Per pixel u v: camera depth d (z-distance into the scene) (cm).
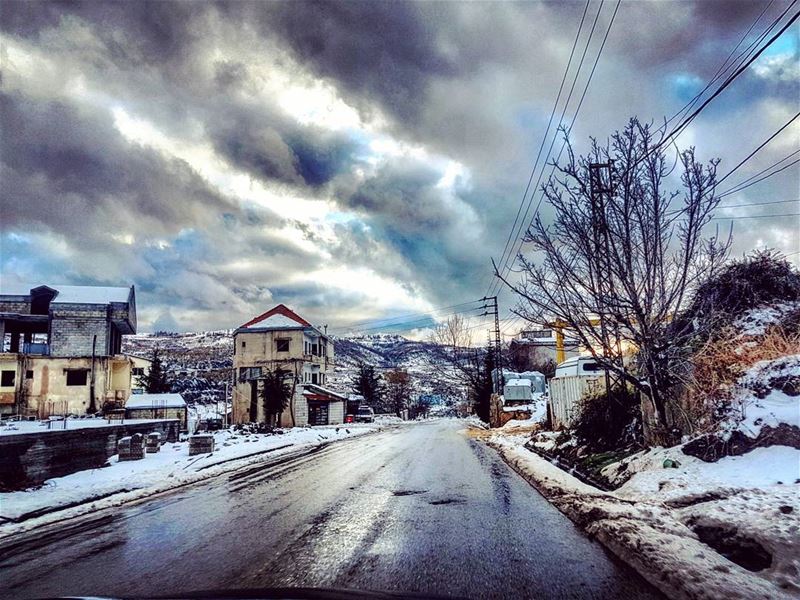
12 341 4388
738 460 789
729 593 406
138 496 1027
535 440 1991
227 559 554
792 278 1358
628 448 1184
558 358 3209
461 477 1197
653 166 995
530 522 718
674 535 568
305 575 489
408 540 621
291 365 5106
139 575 508
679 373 1035
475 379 5297
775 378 902
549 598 427
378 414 8131
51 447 1197
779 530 500
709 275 1020
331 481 1165
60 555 602
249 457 1834
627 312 1038
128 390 4297
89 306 4138
